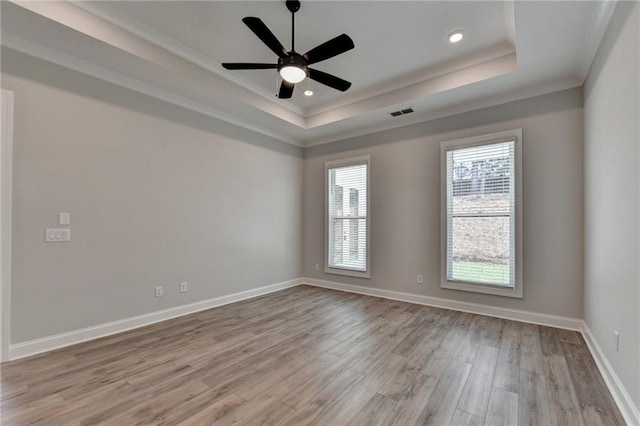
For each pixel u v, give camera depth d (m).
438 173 4.23
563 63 2.95
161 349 2.81
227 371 2.40
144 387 2.16
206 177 4.14
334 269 5.35
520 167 3.57
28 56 2.66
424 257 4.35
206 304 4.10
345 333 3.22
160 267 3.61
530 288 3.53
